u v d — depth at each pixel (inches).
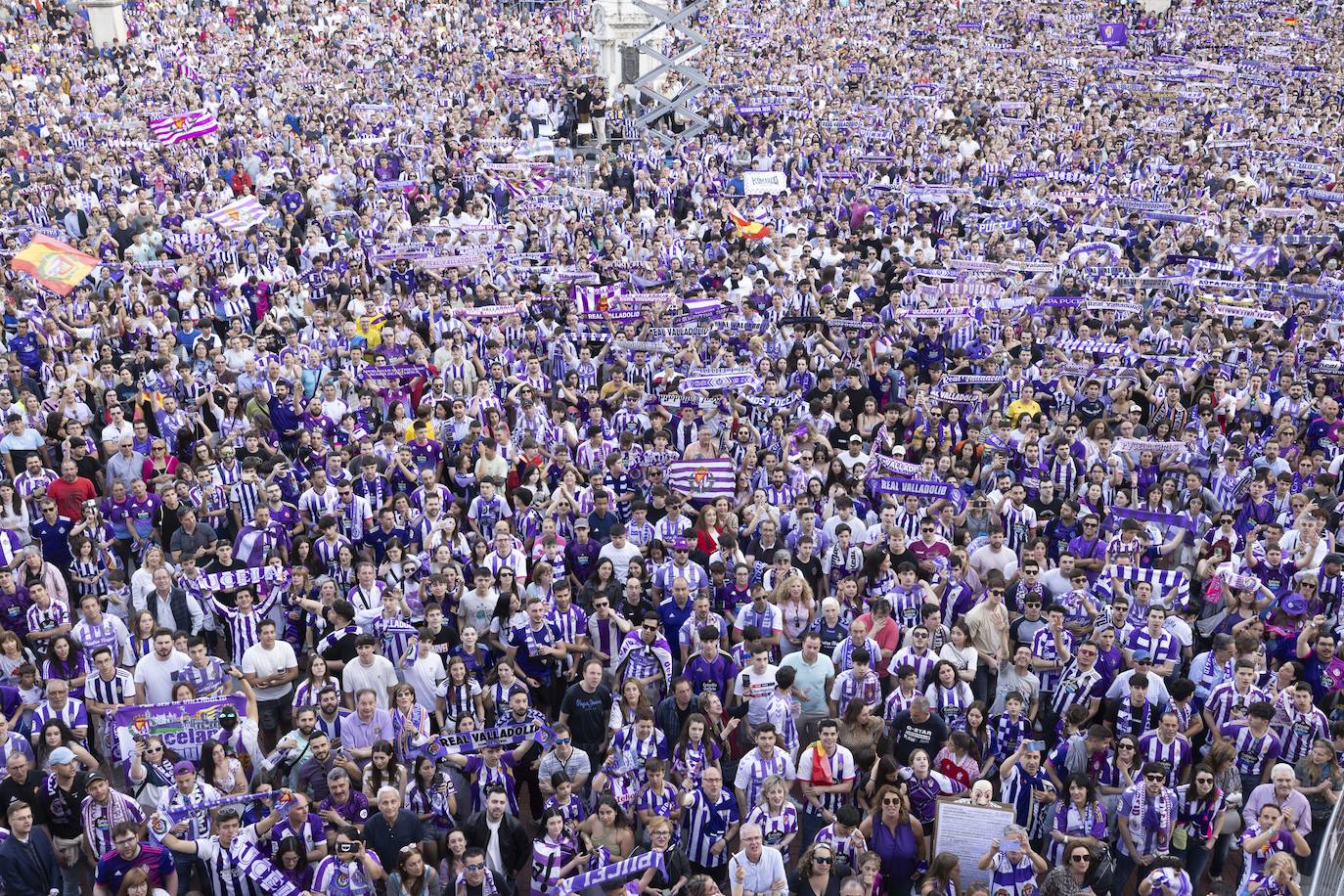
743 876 399.9
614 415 722.2
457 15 2252.7
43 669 493.0
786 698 476.1
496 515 608.4
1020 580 542.0
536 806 475.8
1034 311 900.6
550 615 517.0
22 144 1270.9
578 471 666.2
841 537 573.9
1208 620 553.0
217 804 413.4
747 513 602.5
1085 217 1137.4
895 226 1098.7
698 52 1781.5
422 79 1742.1
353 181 1217.4
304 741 439.8
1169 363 777.6
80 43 1920.5
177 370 754.8
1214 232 1098.1
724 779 472.1
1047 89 1733.5
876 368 778.2
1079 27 2203.5
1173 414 724.0
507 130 1466.5
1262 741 451.2
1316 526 565.0
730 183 1279.5
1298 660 508.1
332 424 708.0
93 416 717.9
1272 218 1136.8
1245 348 802.2
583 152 1462.8
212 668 487.5
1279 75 1910.7
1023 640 518.6
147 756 432.1
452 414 695.1
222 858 404.2
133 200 1098.7
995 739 465.1
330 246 1034.1
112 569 542.6
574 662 519.8
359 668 482.6
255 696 497.4
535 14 2262.6
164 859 402.3
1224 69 1888.5
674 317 850.1
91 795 414.0
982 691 499.5
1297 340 820.6
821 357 814.5
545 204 1130.7
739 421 673.6
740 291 949.8
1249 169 1321.4
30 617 520.4
